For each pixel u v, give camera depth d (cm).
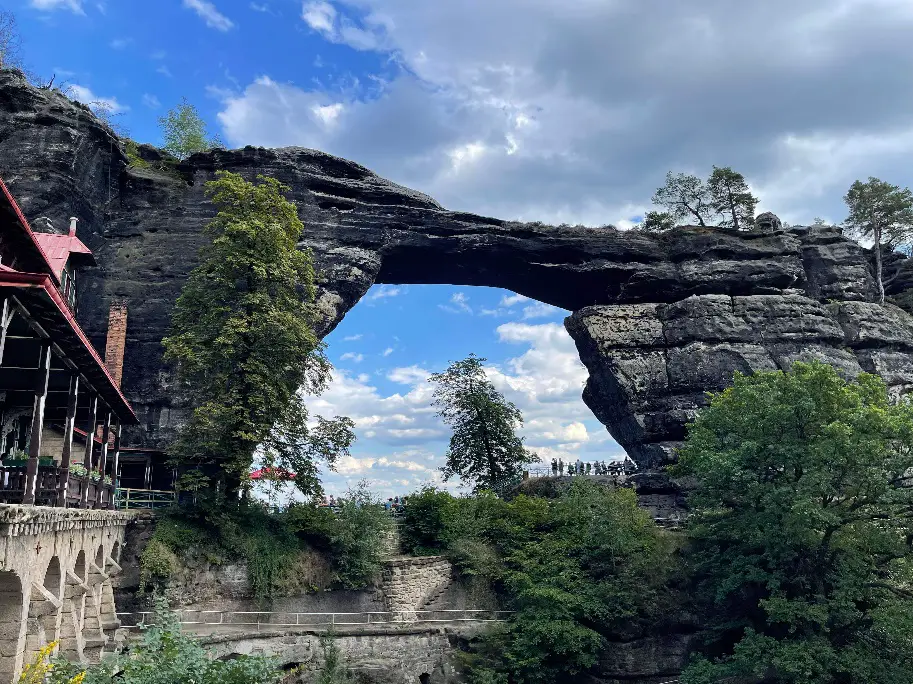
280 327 3334
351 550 3400
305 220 4912
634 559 3447
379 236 5075
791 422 3077
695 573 3472
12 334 1730
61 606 1688
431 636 3152
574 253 5619
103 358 4225
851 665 2633
